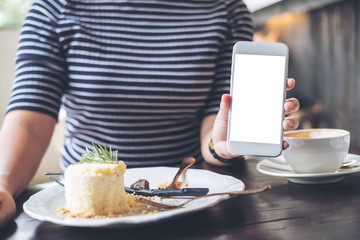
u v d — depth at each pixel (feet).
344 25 8.77
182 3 3.88
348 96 8.93
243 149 2.31
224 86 3.89
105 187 2.09
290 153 2.55
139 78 3.71
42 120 3.32
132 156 3.83
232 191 2.21
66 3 3.68
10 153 2.93
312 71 9.84
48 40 3.60
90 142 3.79
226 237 1.78
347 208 2.03
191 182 2.62
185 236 1.82
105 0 3.78
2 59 8.58
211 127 3.74
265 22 10.19
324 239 1.68
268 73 2.31
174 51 3.77
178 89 3.78
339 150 2.50
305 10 8.88
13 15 9.09
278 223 1.90
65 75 3.74
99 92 3.65
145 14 3.79
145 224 1.82
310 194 2.32
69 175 2.11
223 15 3.92
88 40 3.65
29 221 2.18
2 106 8.60
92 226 1.81
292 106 2.24
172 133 3.89
